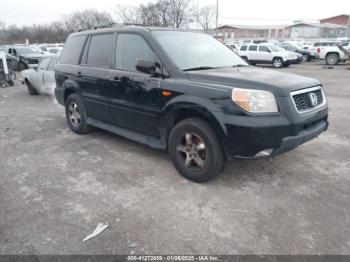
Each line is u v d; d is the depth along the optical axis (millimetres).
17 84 13125
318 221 2738
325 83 11703
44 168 3924
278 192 3250
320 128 3430
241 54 20969
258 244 2455
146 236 2557
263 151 2990
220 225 2695
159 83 3547
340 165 3936
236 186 3383
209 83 3201
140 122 3975
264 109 2930
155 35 3832
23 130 5723
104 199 3141
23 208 2984
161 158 4215
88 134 5395
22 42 54062
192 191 3283
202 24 47188
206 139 3193
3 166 3998
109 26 4645
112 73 4191
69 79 5141
